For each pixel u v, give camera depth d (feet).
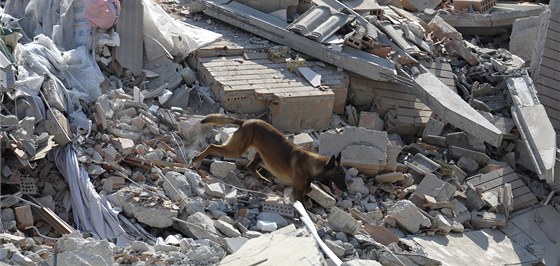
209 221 82.53
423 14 133.49
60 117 88.79
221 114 97.19
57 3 106.01
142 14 104.32
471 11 135.03
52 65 96.32
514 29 127.85
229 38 112.57
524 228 100.32
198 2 117.50
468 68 120.37
